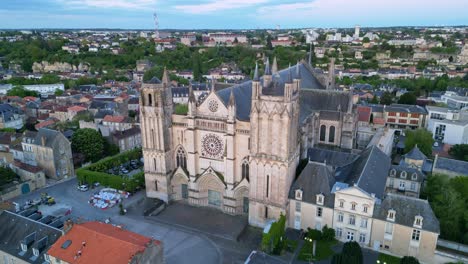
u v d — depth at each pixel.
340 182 94.00
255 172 95.38
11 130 175.38
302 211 95.25
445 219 90.38
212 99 100.81
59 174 134.12
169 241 93.69
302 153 109.62
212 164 106.31
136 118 190.75
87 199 117.69
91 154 145.88
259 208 97.88
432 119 176.50
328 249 88.75
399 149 158.25
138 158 152.12
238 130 98.62
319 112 129.12
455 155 142.50
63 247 68.56
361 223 88.12
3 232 79.38
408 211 83.44
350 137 127.69
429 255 82.38
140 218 104.88
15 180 126.06
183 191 114.38
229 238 94.81
